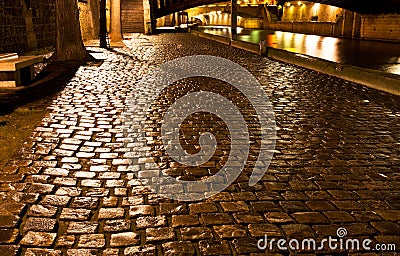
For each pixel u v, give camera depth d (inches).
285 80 451.8
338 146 226.8
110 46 872.3
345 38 1250.6
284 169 190.4
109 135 236.1
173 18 1993.1
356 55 712.4
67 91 366.6
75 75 461.4
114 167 187.3
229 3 2465.6
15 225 132.2
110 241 125.7
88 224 135.3
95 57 649.6
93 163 191.3
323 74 504.4
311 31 1592.0
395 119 288.2
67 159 195.0
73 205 148.3
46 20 810.2
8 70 368.2
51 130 241.8
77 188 163.0
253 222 139.3
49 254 117.7
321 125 269.3
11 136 227.6
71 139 226.1
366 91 392.2
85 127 251.0
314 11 1813.5
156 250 121.6
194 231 132.8
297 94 371.9
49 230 130.6
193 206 150.5
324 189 168.7
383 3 1056.8
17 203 147.3
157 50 788.6
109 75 465.4
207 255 119.6
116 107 306.5
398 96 368.2
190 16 2591.0
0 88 374.9
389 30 1109.1
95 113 287.1
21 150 204.7
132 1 1523.1
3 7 577.0
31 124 253.4
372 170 191.8
